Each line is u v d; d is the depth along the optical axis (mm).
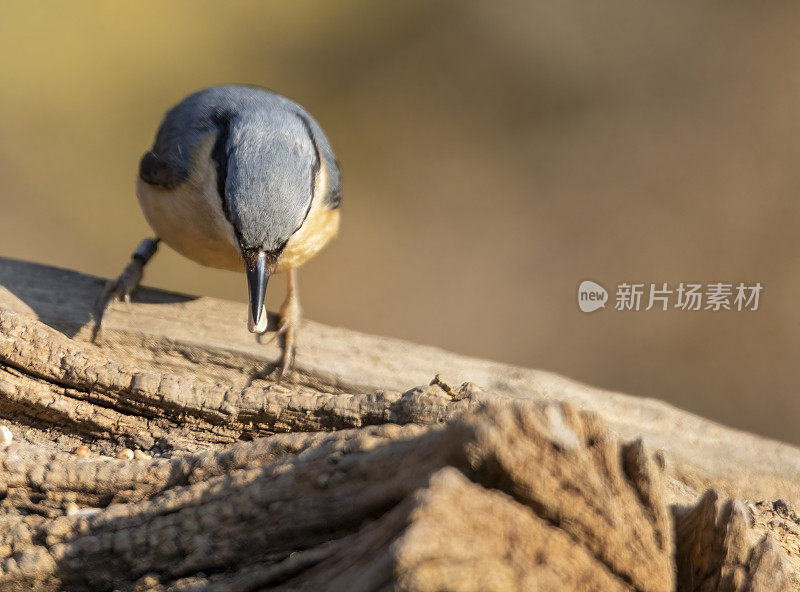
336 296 17297
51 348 6117
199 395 5926
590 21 20359
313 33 19609
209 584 4480
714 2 20156
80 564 4672
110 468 5008
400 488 4191
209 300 8711
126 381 5988
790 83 18922
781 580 4301
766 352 15898
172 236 8633
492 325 16844
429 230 18094
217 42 18938
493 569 3611
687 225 17375
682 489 6238
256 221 7570
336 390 8266
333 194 8781
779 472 7688
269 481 4512
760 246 16781
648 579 3887
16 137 17594
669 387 15711
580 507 3902
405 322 17031
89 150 17781
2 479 4988
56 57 18000
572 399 8188
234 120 8023
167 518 4625
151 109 18188
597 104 19344
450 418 5383
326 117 19203
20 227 16906
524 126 19281
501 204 18156
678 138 18578
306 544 4496
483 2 20406
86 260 16781
